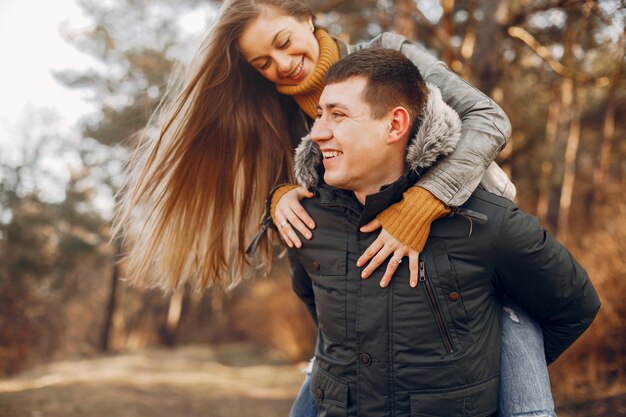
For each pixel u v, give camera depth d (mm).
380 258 1668
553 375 6125
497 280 1719
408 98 1675
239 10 2137
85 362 11797
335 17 8266
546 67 7840
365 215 1687
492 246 1648
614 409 5008
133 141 2506
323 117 1704
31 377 8914
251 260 2510
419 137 1652
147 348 18688
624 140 11875
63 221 18547
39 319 16719
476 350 1673
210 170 2330
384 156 1685
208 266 2398
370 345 1699
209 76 2234
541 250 1658
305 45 2158
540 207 11570
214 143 2324
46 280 17625
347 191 1808
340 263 1768
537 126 9648
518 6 7535
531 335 1790
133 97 12898
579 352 5977
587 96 12875
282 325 13680
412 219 1649
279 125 2387
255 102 2365
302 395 2064
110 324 20250
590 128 13906
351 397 1749
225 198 2365
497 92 6402
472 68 6395
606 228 6590
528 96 9766
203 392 8914
